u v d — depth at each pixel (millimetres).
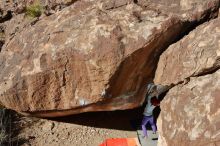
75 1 11734
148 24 9656
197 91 8250
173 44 9469
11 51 11164
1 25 13234
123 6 10336
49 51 10250
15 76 10641
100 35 9727
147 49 9523
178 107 8344
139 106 11594
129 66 9680
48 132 11344
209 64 8320
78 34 10078
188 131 7953
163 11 10352
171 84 9133
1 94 10789
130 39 9531
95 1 10734
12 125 11531
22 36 11188
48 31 10680
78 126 11594
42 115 11250
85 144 10969
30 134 11258
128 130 11500
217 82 8094
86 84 10086
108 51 9523
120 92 10250
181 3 10305
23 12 12859
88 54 9719
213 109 7773
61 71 10156
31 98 10594
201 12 10109
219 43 8375
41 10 12266
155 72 9945
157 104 10852
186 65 8695
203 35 8836
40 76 10320
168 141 8344
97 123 11719
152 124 11039
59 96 10461
